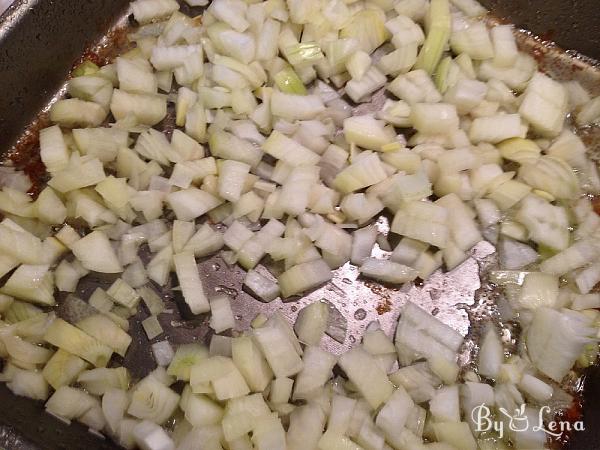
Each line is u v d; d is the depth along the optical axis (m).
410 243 0.19
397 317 0.19
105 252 0.19
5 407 0.16
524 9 0.23
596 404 0.18
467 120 0.21
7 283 0.18
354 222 0.20
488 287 0.19
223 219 0.20
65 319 0.19
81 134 0.20
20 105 0.21
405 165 0.20
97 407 0.17
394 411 0.17
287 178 0.20
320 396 0.18
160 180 0.20
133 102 0.21
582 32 0.22
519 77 0.22
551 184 0.20
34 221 0.20
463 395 0.18
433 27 0.21
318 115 0.21
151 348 0.18
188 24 0.22
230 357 0.18
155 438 0.16
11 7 0.19
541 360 0.18
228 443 0.17
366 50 0.22
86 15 0.22
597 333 0.18
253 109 0.21
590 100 0.22
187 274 0.19
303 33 0.22
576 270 0.19
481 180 0.20
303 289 0.19
